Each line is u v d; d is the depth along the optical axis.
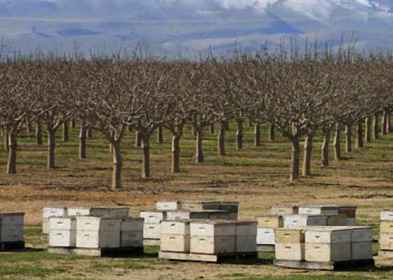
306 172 104.19
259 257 45.88
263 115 99.19
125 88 96.31
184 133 159.88
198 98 115.25
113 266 43.12
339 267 41.59
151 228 50.84
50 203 74.62
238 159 124.56
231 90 116.25
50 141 110.75
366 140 151.50
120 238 46.62
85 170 109.19
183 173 106.88
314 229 41.75
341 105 108.31
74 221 47.16
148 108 98.50
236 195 82.75
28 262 44.44
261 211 69.12
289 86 101.69
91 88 97.94
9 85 108.50
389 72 139.25
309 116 98.56
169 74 116.50
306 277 39.19
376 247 50.28
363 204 75.56
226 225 44.03
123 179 98.25
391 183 96.81
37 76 119.12
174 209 54.44
